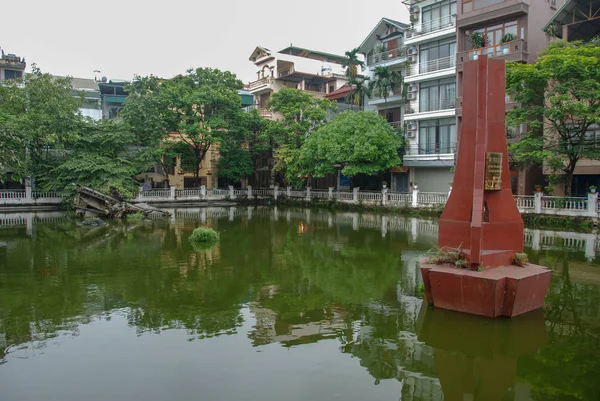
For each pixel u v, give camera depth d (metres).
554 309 8.62
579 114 18.88
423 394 5.66
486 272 8.02
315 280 11.27
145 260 13.71
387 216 27.88
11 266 12.82
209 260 13.75
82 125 31.47
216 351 6.93
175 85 36.06
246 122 38.22
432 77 30.08
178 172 41.91
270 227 22.38
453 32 28.88
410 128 31.77
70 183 29.42
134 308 9.02
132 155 33.94
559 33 24.09
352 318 8.39
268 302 9.42
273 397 5.55
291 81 47.78
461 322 7.80
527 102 21.08
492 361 6.53
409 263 13.40
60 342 7.25
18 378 6.02
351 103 37.81
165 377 6.06
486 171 8.23
